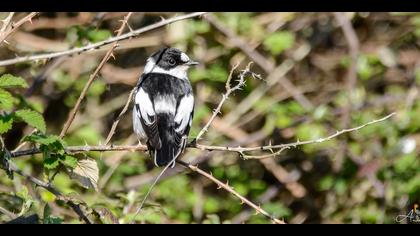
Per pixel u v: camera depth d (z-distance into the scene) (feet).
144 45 48.34
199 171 26.21
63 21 47.88
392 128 44.39
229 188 25.66
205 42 48.39
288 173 48.06
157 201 44.16
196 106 46.60
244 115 49.49
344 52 51.93
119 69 48.91
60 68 46.73
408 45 51.34
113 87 50.65
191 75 46.55
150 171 46.98
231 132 47.16
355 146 44.24
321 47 52.24
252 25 48.16
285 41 46.60
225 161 47.83
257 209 25.71
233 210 45.65
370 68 48.08
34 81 42.73
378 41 51.34
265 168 49.80
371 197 44.16
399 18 50.39
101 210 24.73
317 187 47.83
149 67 33.09
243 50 46.83
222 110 48.93
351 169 44.75
